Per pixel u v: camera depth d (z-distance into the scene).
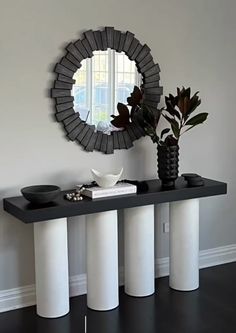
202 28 4.21
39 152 3.68
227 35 4.34
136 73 3.97
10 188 3.60
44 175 3.72
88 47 3.71
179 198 3.77
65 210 3.31
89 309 3.70
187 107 3.81
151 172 4.17
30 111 3.60
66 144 3.77
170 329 3.39
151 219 3.88
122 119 3.91
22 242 3.72
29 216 3.19
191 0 4.12
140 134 4.04
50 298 3.54
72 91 3.71
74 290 3.95
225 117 4.46
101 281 3.65
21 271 3.74
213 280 4.22
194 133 4.32
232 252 4.68
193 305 3.75
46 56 3.60
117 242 3.81
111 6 3.79
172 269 4.03
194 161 4.36
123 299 3.87
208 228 4.54
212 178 4.47
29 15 3.50
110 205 3.49
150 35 3.98
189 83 4.22
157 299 3.86
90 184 3.77
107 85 3.86
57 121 3.71
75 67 3.69
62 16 3.61
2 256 3.66
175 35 4.09
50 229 3.46
